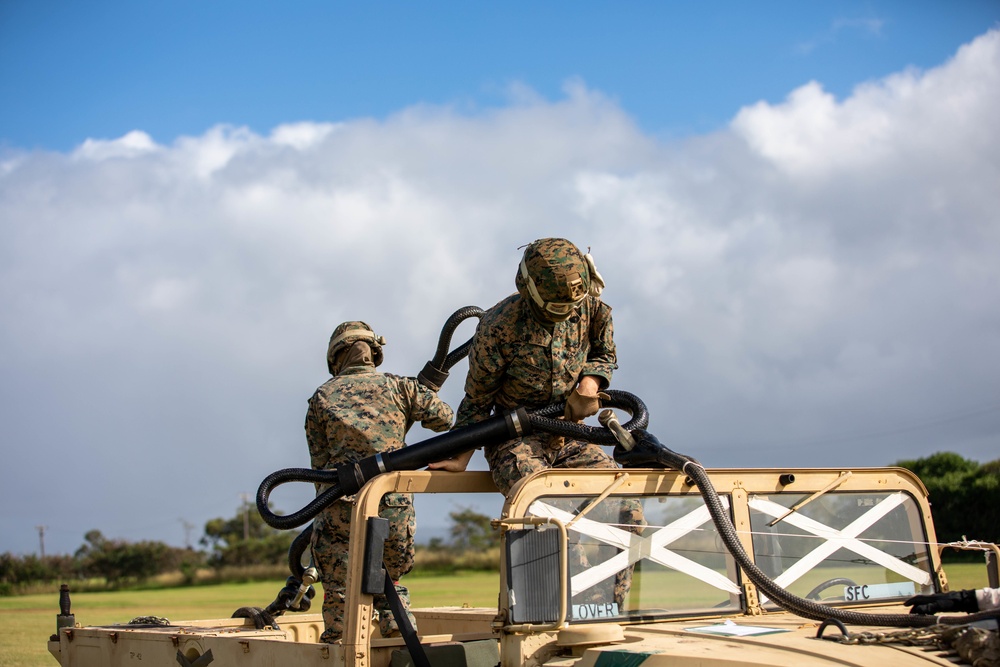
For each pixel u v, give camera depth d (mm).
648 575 3398
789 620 3404
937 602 3186
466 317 4793
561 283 3793
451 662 3439
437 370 4867
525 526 3141
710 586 3523
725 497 3695
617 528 3379
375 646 3477
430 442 3756
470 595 13797
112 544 42500
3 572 40031
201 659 4016
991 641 2607
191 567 42219
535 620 3076
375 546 3342
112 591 34531
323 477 3934
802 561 3781
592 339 4316
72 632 5059
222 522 54625
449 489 3783
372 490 3447
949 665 2615
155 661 4332
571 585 3232
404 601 4488
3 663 8820
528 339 4070
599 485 3393
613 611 3289
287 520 3732
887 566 3965
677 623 3375
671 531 3502
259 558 44281
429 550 35719
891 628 3068
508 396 4234
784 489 3830
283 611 5316
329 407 4699
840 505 3953
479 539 35781
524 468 3816
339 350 4953
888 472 4094
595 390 4055
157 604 19281
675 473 3564
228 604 18750
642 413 3859
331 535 4434
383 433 4672
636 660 2785
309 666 3439
